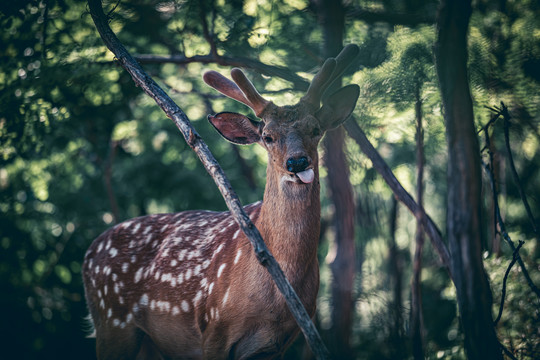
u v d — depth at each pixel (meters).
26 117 11.10
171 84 13.12
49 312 14.40
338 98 8.56
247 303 8.23
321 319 12.22
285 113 8.19
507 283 10.43
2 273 14.02
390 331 9.23
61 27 11.30
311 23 11.77
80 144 14.31
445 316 13.30
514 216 13.30
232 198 6.66
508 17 9.97
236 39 11.55
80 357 14.71
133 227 10.27
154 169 16.42
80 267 15.10
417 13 11.09
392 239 9.74
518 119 9.67
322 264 15.39
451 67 7.20
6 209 13.61
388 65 9.71
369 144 9.12
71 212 15.76
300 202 8.01
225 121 8.72
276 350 8.41
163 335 9.62
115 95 12.25
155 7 11.83
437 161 13.77
